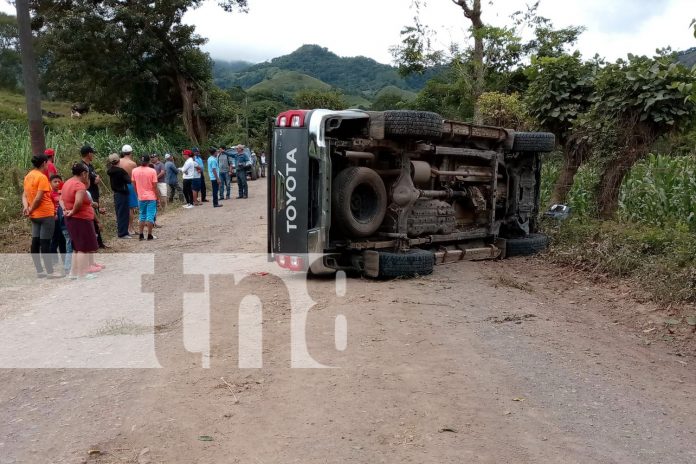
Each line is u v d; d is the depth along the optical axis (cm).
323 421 438
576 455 396
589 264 978
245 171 2158
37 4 3716
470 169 1054
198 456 393
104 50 3691
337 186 845
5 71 6856
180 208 1866
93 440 419
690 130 1188
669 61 1145
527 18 2706
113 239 1315
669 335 668
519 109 2000
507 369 542
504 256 1111
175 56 4025
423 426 430
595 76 1289
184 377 526
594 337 653
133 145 2712
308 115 834
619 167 1216
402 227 910
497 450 398
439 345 596
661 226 1171
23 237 1291
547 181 1584
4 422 454
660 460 395
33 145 1207
